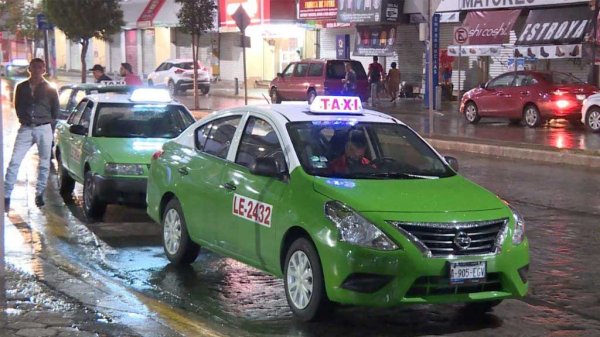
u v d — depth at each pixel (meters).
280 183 6.93
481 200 6.62
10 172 11.18
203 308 7.16
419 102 34.03
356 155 7.22
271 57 47.94
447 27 34.44
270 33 43.00
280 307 7.21
